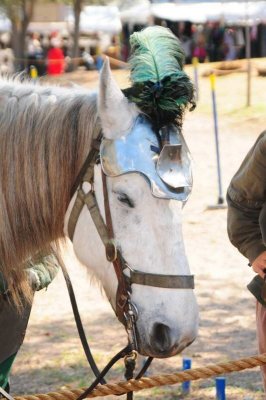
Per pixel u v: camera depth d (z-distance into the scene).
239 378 7.26
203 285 10.06
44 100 3.75
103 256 3.54
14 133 3.71
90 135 3.62
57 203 3.66
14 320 4.02
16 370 7.47
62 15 34.22
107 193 3.49
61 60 25.34
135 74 3.61
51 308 9.29
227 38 32.78
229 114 23.23
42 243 3.74
